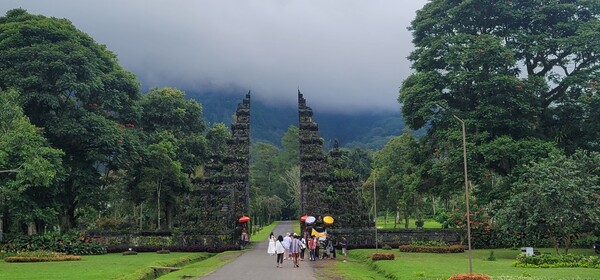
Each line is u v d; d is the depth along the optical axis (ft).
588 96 112.78
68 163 134.10
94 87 132.26
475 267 76.07
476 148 112.47
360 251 115.96
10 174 109.09
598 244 102.89
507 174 122.31
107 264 87.76
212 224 132.98
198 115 197.47
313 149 149.07
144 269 77.66
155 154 155.53
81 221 157.99
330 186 135.23
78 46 132.26
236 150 154.61
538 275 64.23
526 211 87.56
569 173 85.76
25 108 128.98
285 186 376.89
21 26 128.36
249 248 139.13
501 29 126.82
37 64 123.03
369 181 209.67
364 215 134.31
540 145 109.60
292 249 88.63
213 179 139.13
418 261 85.92
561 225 86.33
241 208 146.92
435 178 131.95
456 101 129.18
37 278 66.33
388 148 219.41
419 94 125.08
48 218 120.78
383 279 69.56
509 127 117.80
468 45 118.42
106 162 145.38
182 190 172.35
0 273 72.79
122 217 191.52
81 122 129.39
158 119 185.16
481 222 119.96
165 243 129.08
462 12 124.67
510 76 113.80
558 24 119.34
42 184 111.65
